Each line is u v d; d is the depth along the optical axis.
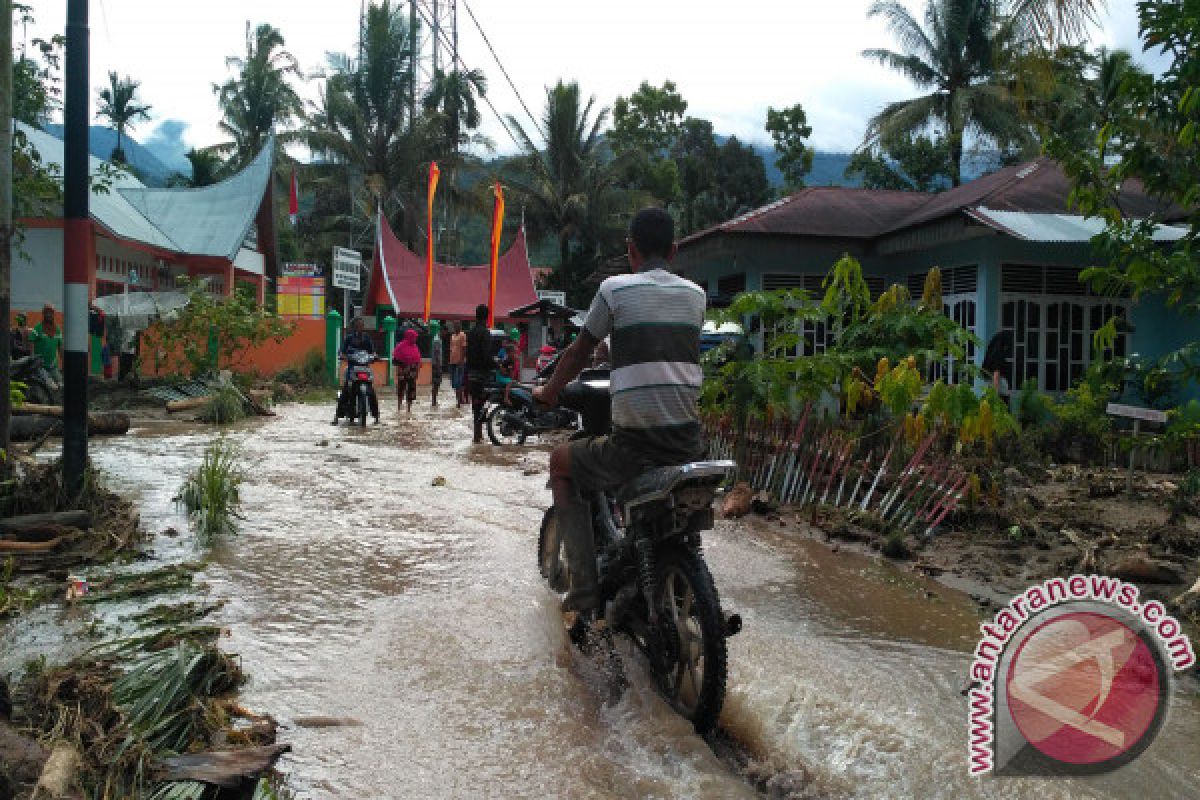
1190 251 7.06
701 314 3.87
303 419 15.62
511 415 12.09
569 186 47.19
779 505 8.15
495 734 3.51
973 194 16.38
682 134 58.25
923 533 7.11
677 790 3.12
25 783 2.71
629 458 3.79
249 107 51.50
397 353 17.38
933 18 34.62
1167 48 6.80
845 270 9.10
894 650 4.58
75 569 5.46
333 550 6.15
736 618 3.49
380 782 3.11
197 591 5.11
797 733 3.61
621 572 4.14
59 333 19.86
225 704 3.56
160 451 10.69
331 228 48.34
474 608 4.97
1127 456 11.58
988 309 14.90
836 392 8.86
